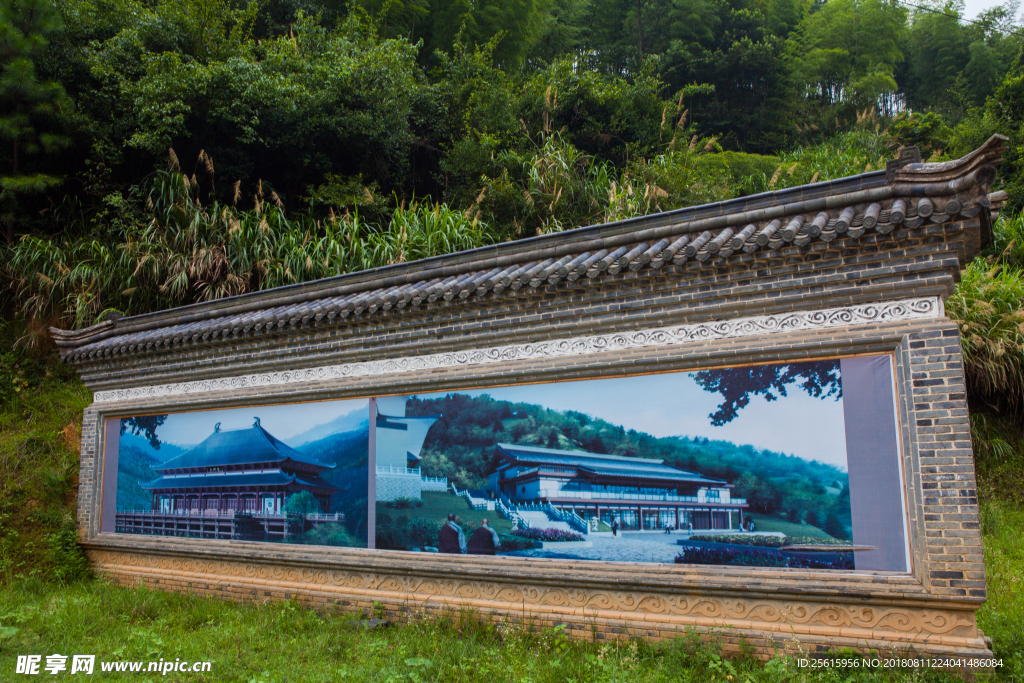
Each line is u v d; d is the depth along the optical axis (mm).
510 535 6754
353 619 7223
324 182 17609
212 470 8875
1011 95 20719
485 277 6883
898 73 35969
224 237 13469
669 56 29703
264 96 15141
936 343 5188
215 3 16172
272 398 8367
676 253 5824
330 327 7836
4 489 10383
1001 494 9992
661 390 6250
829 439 5547
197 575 8719
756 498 5746
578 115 20734
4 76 12734
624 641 5965
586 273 6199
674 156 18297
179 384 9289
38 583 8961
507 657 5781
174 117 14211
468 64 19594
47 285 12820
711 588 5691
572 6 28844
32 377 12852
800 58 31000
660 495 6125
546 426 6727
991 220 5328
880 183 5477
